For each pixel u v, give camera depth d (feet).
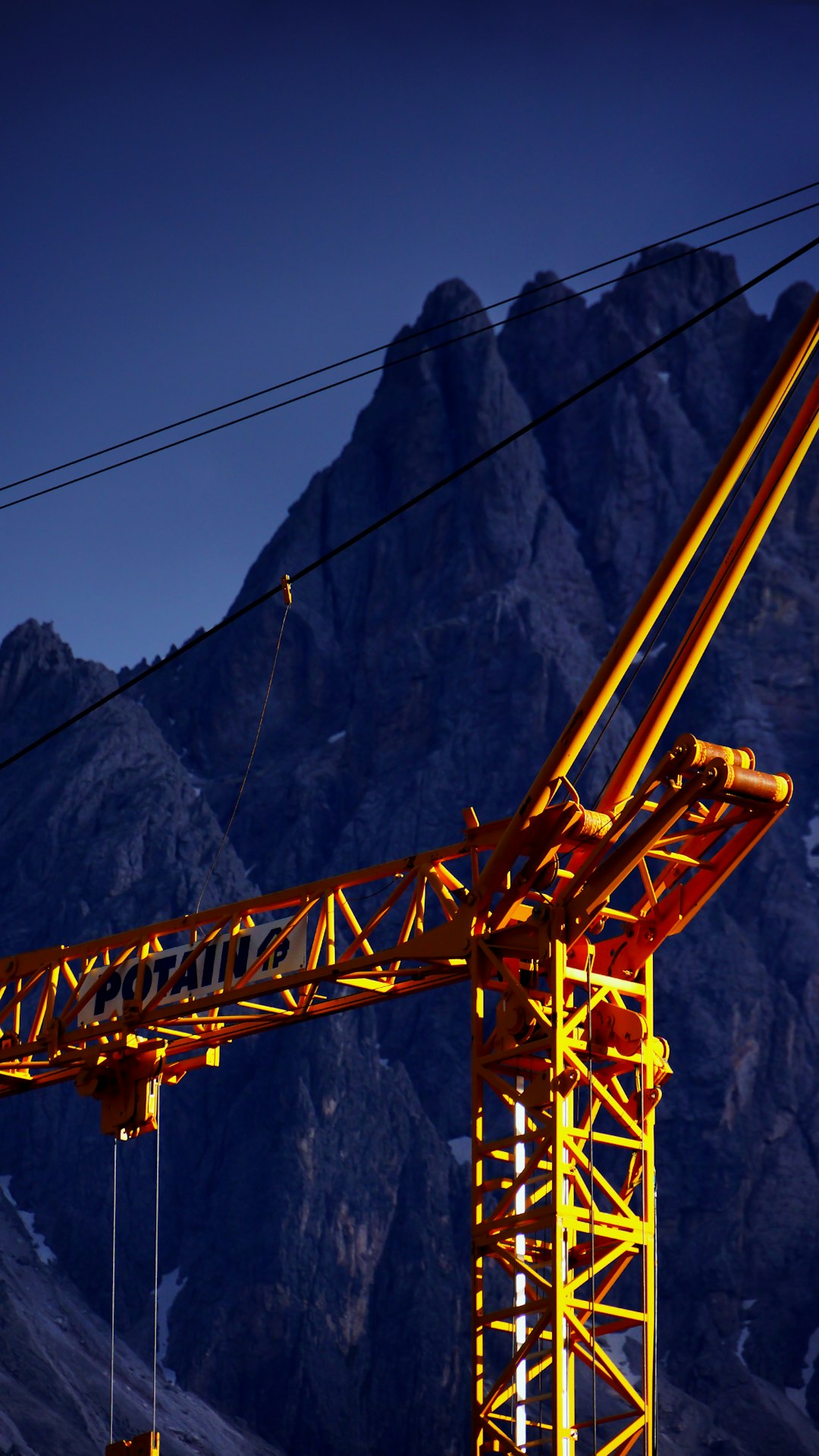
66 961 183.83
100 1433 561.84
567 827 142.61
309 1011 168.66
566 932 142.41
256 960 165.17
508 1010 142.92
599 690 144.25
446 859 153.79
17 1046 183.01
